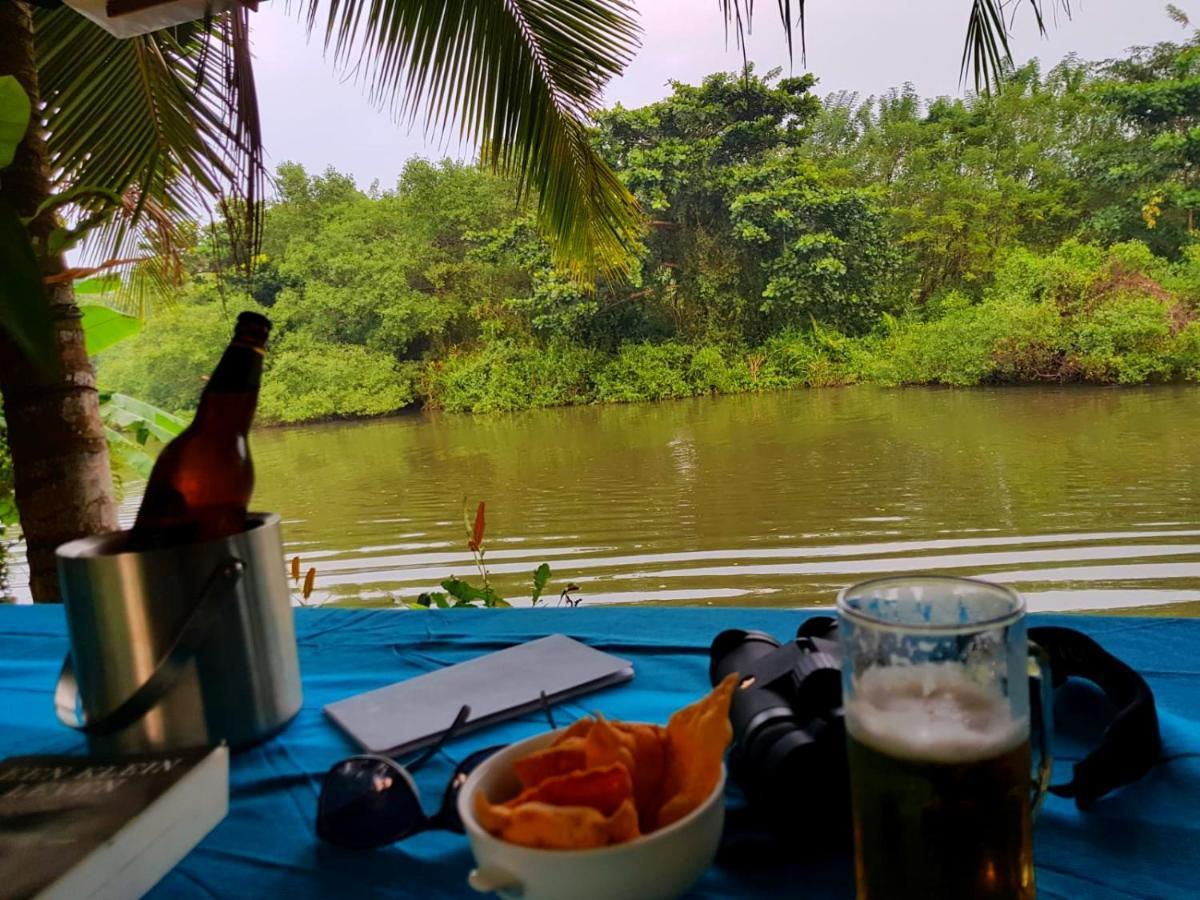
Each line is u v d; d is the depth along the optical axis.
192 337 14.48
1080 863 0.41
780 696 0.50
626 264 2.79
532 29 2.21
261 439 17.27
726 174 17.14
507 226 18.44
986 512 7.85
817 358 16.59
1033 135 15.80
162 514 0.60
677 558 7.23
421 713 0.62
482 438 15.41
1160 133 14.59
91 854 0.39
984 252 15.78
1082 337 13.56
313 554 8.38
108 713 0.57
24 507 1.77
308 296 18.28
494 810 0.36
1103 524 7.01
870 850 0.34
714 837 0.38
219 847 0.48
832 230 16.53
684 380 17.08
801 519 8.32
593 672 0.66
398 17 2.09
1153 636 0.68
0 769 0.49
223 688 0.58
